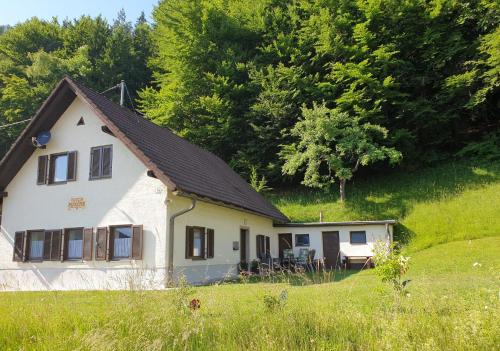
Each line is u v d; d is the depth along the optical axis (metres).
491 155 25.47
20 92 32.53
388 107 27.48
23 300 7.57
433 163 27.70
